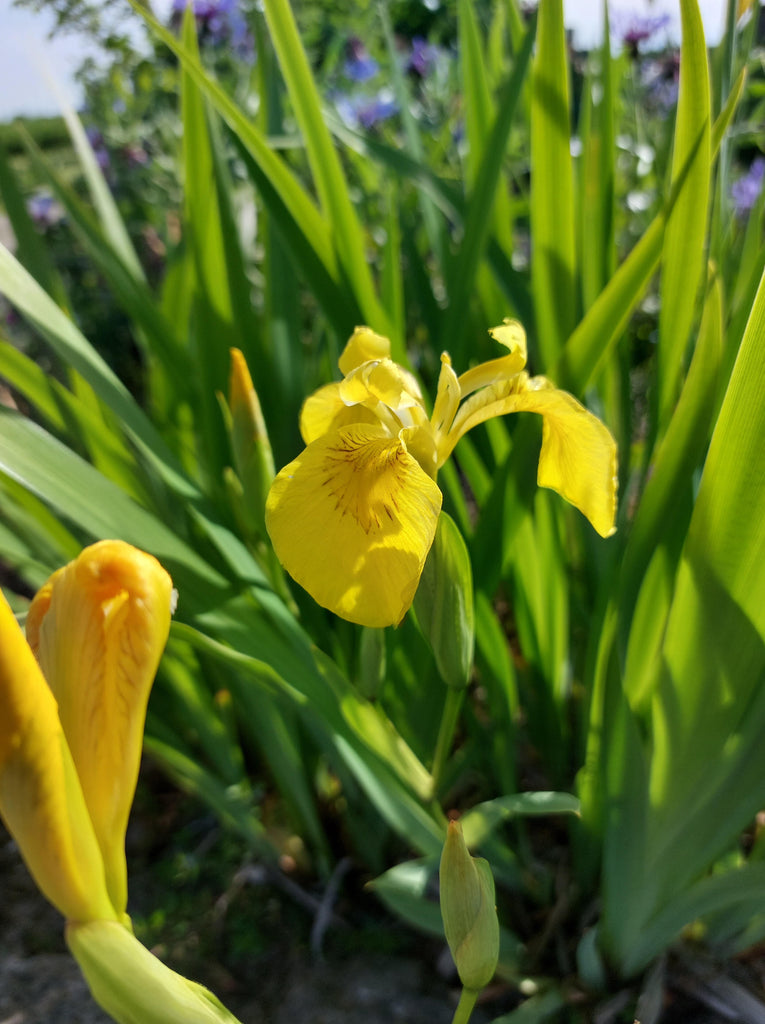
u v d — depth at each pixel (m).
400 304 0.31
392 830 0.30
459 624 0.19
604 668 0.22
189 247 0.29
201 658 0.32
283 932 0.30
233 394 0.21
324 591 0.16
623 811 0.22
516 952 0.26
